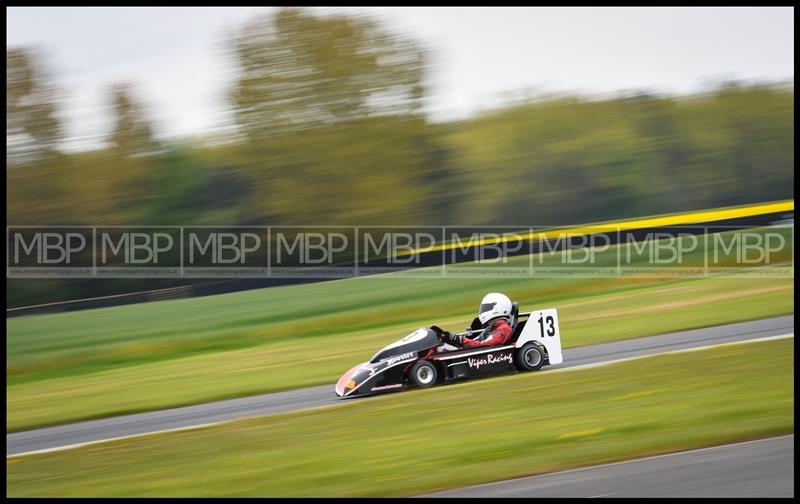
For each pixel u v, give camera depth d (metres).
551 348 28.95
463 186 72.69
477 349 27.88
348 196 71.25
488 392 25.77
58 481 21.03
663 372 27.12
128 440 25.06
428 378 27.27
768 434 19.33
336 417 24.58
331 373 33.47
